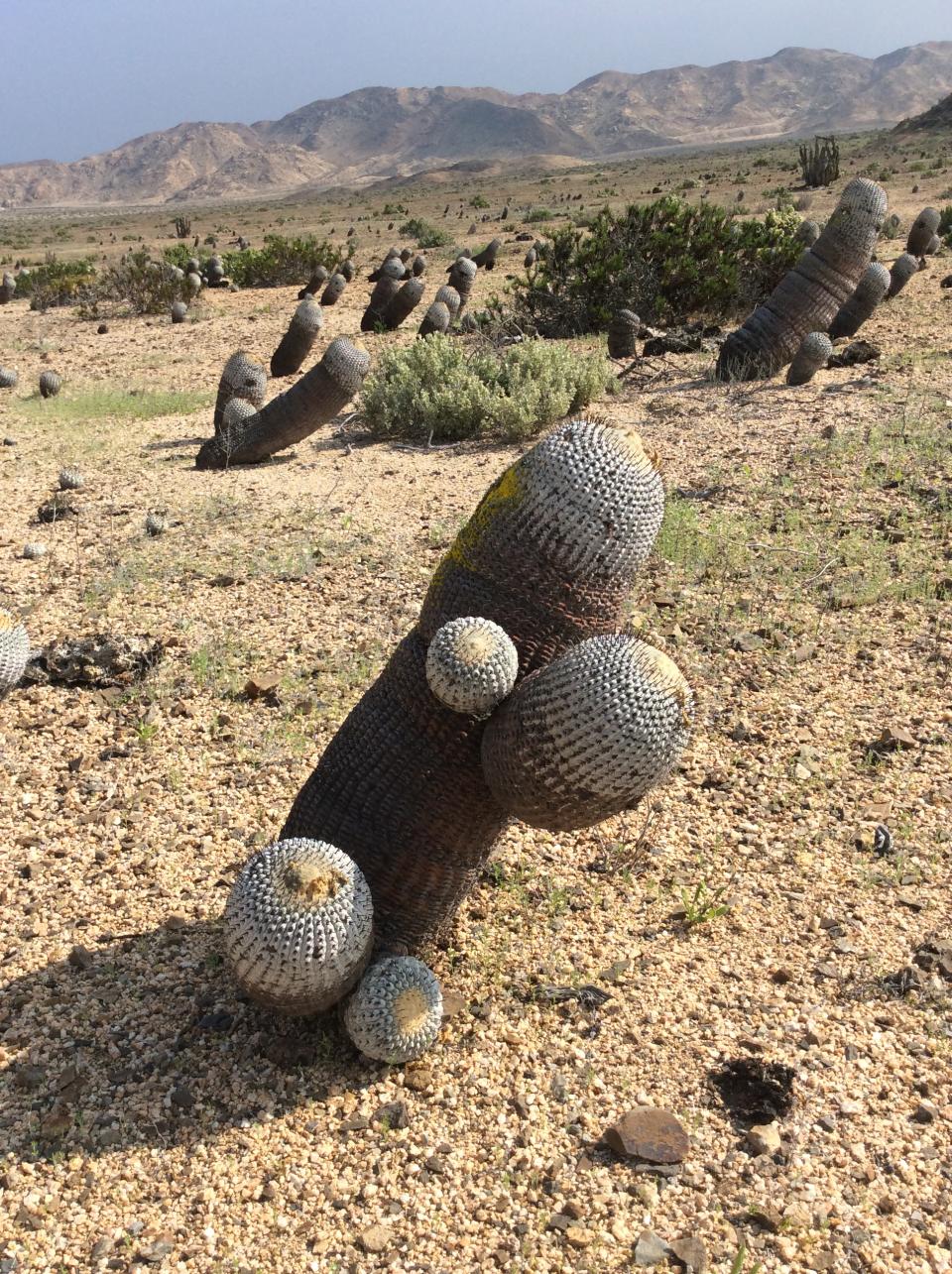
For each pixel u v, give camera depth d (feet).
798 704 5.86
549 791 3.24
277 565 8.20
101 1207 3.25
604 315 17.30
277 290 29.58
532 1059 3.76
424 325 17.78
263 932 3.37
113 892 4.66
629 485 3.47
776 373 13.12
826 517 8.16
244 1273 3.04
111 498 10.52
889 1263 3.01
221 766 5.57
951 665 6.07
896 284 17.28
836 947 4.19
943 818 4.89
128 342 22.35
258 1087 3.67
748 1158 3.33
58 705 6.28
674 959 4.19
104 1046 3.84
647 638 3.42
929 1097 3.54
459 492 9.93
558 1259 3.05
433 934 4.10
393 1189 3.29
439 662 3.34
